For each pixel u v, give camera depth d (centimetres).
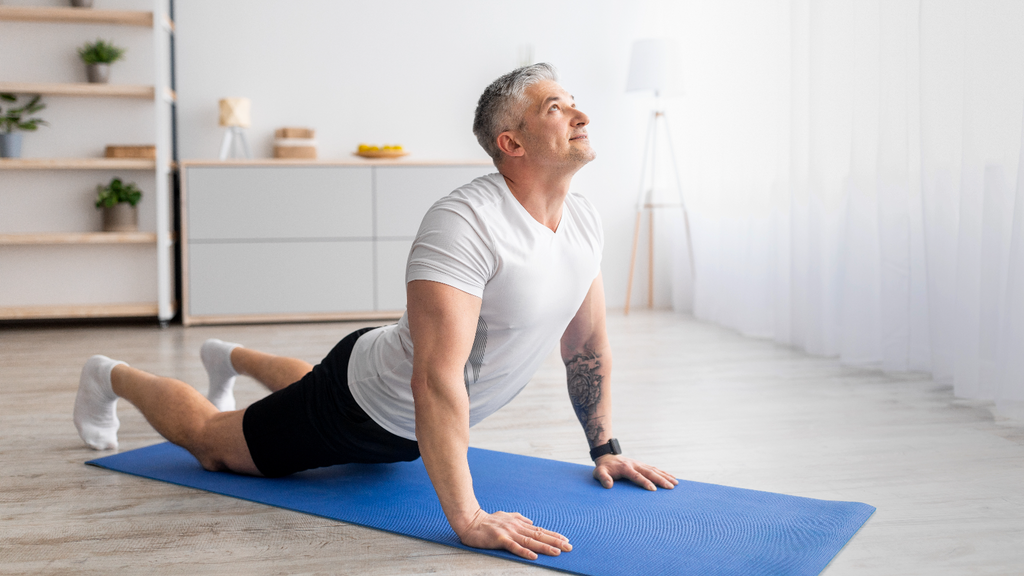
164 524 138
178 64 449
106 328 411
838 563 122
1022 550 126
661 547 126
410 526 135
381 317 439
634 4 485
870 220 283
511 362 138
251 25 455
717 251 417
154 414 166
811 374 276
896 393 244
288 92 461
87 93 418
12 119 413
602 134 487
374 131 470
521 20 478
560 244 131
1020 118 213
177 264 453
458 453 124
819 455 180
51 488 158
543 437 198
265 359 191
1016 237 205
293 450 150
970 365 230
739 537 130
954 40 239
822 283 311
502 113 126
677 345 344
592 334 158
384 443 146
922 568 120
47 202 433
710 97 413
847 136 300
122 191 424
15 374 284
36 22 427
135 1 439
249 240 425
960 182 229
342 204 431
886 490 156
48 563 122
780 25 343
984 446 186
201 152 453
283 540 131
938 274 248
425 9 470
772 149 357
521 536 125
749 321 372
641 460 178
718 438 196
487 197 127
